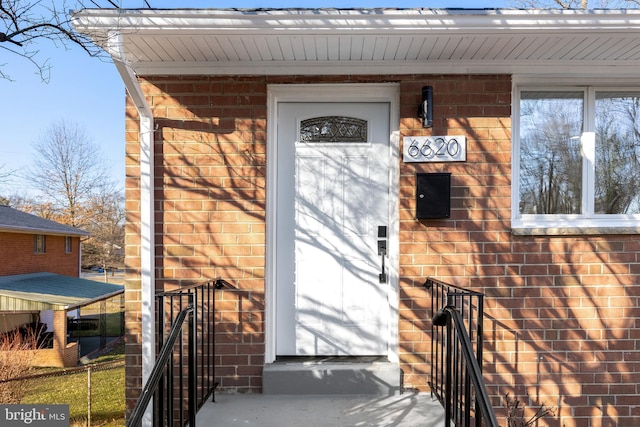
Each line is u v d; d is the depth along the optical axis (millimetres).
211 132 3600
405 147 3596
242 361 3561
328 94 3740
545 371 3582
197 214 3592
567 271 3602
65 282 16469
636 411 3574
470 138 3611
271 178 3715
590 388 3578
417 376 3557
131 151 3568
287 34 2959
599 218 3740
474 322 3576
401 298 3586
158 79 3586
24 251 16047
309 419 3055
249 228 3588
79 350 14758
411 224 3600
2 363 8719
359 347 3801
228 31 2912
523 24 2887
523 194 3754
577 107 3775
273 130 3742
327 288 3816
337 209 3824
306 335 3791
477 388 2172
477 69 3570
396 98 3725
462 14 2836
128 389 3502
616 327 3592
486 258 3590
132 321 3521
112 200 26594
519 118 3730
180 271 3578
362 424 2980
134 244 3545
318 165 3830
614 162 3801
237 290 3578
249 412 3162
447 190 3541
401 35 3002
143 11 2801
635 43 3176
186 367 3537
